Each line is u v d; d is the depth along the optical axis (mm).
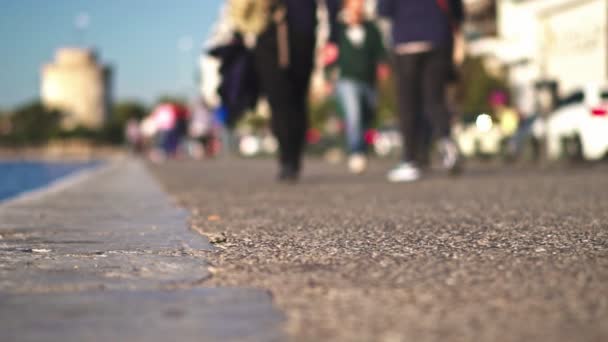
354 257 4336
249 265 4094
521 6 32375
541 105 21094
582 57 27766
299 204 8352
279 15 11984
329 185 11930
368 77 16359
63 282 3629
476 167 18281
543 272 3791
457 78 13266
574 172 14875
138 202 9070
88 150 155000
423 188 10844
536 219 6352
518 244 4809
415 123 13195
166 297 3260
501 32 34594
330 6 12789
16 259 4383
